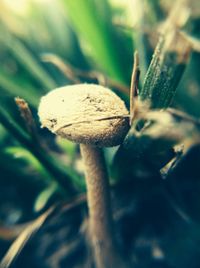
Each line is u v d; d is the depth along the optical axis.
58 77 0.08
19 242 0.05
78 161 0.06
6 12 0.09
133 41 0.07
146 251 0.06
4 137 0.07
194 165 0.06
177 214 0.06
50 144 0.07
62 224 0.06
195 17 0.06
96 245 0.05
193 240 0.06
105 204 0.05
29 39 0.09
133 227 0.06
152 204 0.06
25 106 0.05
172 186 0.06
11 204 0.07
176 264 0.06
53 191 0.06
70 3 0.07
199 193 0.06
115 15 0.09
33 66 0.07
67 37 0.08
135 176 0.06
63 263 0.06
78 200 0.06
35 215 0.07
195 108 0.07
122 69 0.07
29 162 0.06
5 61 0.09
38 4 0.09
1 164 0.06
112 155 0.06
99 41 0.07
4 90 0.06
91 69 0.08
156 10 0.07
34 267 0.06
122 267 0.05
